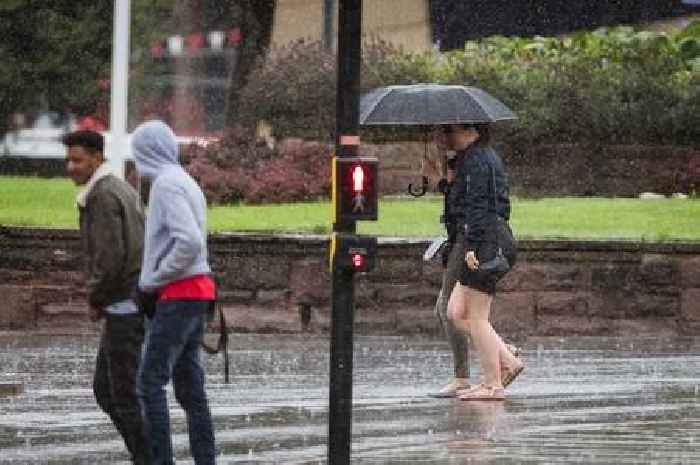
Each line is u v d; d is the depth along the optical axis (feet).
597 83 213.05
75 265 168.55
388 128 203.92
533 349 160.04
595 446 104.88
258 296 169.68
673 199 202.08
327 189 199.41
